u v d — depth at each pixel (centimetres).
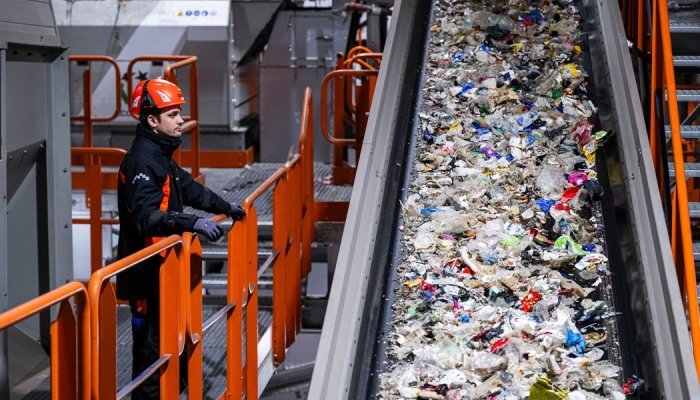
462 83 828
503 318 581
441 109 793
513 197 691
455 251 645
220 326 838
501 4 946
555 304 588
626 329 564
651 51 750
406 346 560
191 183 641
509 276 613
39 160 701
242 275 661
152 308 602
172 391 536
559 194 689
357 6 1484
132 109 595
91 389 432
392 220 671
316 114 1558
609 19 824
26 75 676
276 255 784
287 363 1259
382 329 578
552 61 843
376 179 672
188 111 1520
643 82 815
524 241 646
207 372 729
